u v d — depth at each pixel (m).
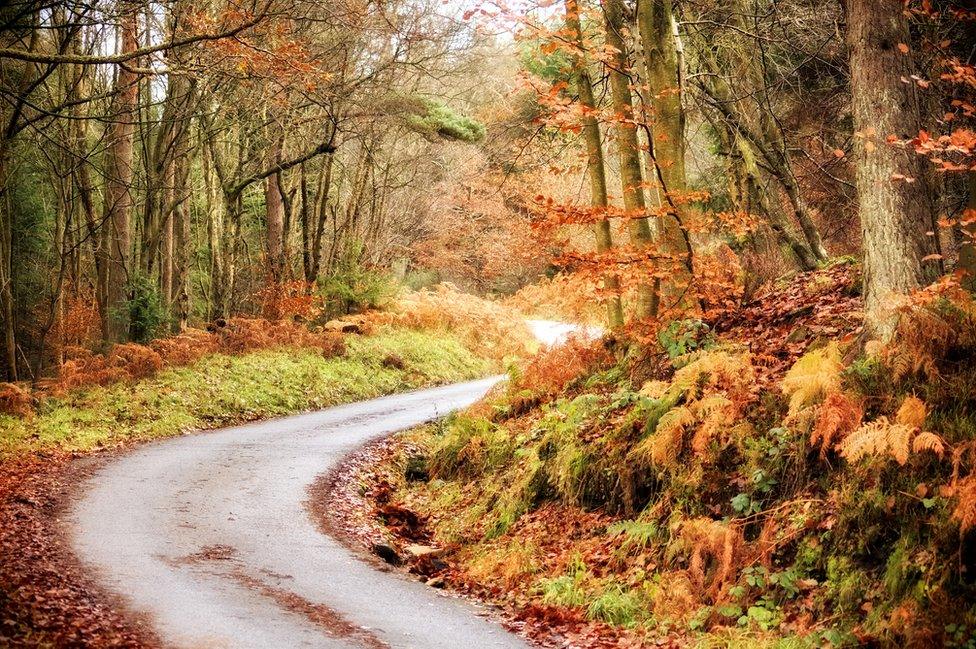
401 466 17.56
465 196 44.00
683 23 16.47
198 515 12.23
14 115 18.67
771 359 11.89
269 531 11.86
